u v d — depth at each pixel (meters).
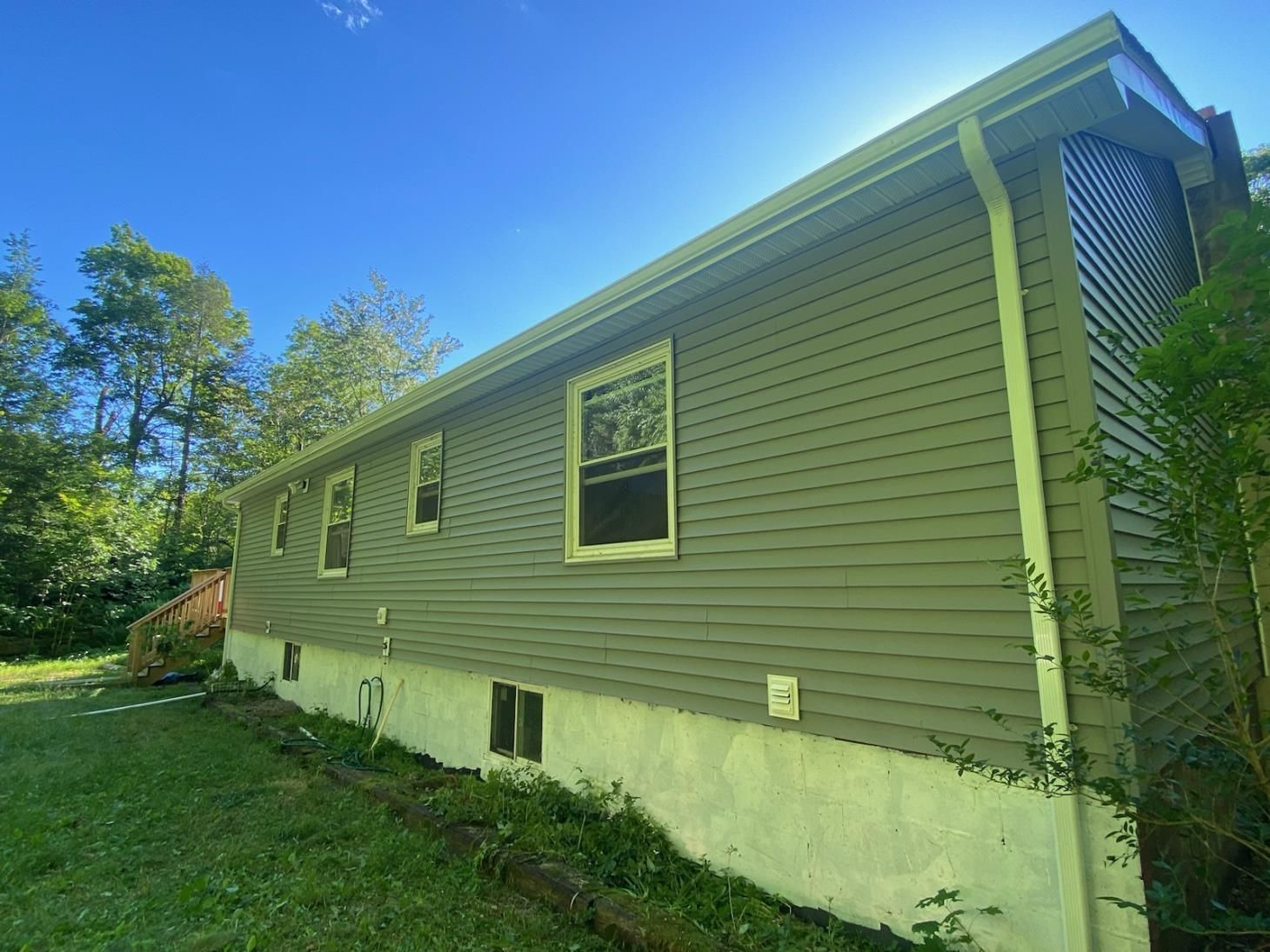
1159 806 2.22
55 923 3.08
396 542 7.30
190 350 28.14
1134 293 3.47
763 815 3.31
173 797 5.07
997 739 2.53
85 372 26.05
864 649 2.98
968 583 2.66
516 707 5.30
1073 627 2.37
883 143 2.81
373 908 3.28
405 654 6.84
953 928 2.53
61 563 16.84
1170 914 1.99
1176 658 2.89
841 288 3.28
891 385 3.02
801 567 3.28
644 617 4.15
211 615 13.91
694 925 2.93
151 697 10.48
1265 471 1.85
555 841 3.84
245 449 25.98
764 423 3.56
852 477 3.12
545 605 5.03
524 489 5.44
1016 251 2.68
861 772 2.94
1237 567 2.27
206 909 3.24
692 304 4.09
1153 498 2.10
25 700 10.09
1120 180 3.71
